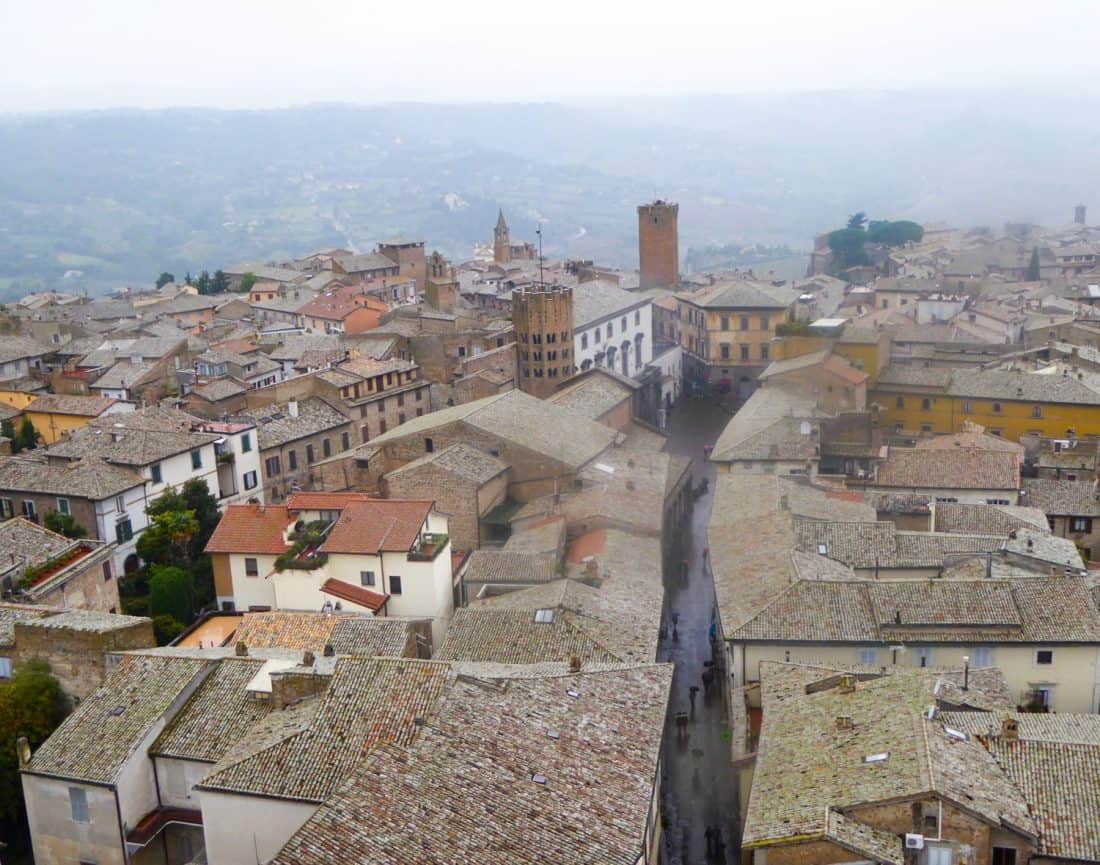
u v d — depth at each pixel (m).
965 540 82.56
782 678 61.88
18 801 62.41
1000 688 60.91
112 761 55.25
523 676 55.78
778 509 89.69
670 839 61.47
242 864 49.91
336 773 49.00
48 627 66.25
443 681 53.03
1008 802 47.44
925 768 46.91
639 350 182.50
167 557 99.88
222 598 90.19
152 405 135.88
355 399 133.88
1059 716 57.00
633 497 102.94
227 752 55.16
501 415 112.75
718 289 186.75
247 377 155.12
